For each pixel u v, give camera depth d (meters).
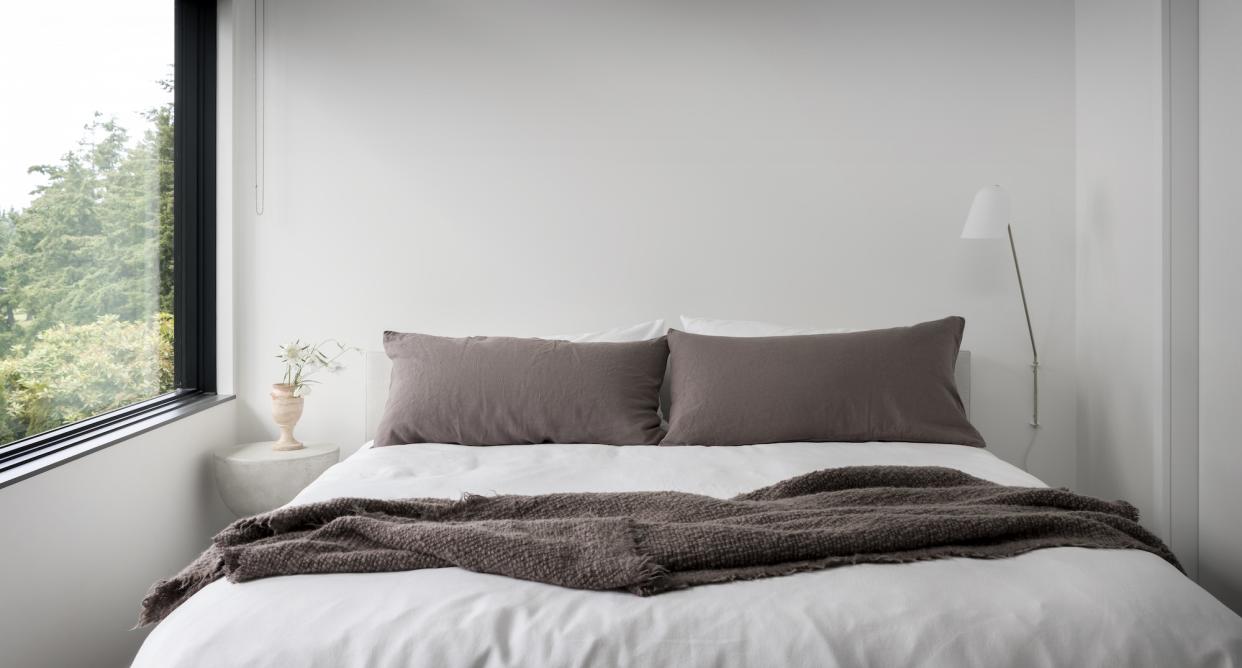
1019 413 3.37
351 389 3.35
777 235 3.36
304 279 3.33
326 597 1.33
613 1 3.34
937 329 2.83
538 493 2.02
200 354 3.27
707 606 1.30
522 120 3.34
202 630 1.27
